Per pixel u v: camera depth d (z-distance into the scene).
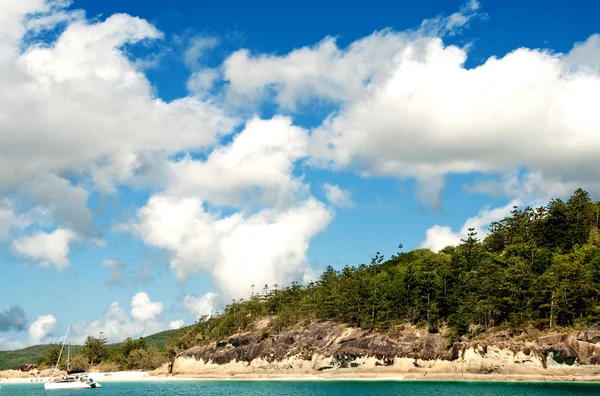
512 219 199.38
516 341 133.50
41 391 160.00
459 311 145.62
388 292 172.50
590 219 184.12
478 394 101.69
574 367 124.44
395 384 132.88
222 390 138.00
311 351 171.75
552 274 141.75
